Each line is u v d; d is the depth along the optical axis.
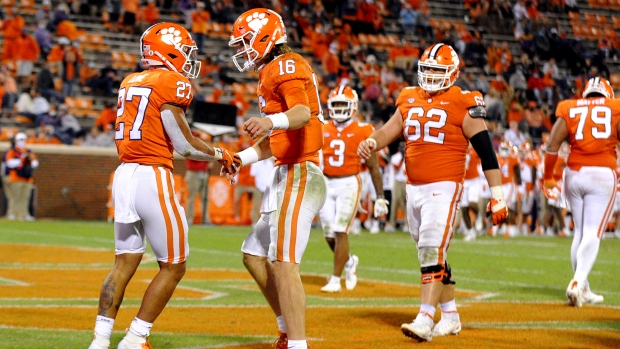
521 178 24.25
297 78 6.09
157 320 8.32
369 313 9.02
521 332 7.84
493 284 12.12
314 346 6.98
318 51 34.47
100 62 31.72
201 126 23.97
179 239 6.30
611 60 41.56
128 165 6.29
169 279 6.33
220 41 33.97
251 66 6.43
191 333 7.57
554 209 25.47
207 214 26.48
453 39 37.22
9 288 10.77
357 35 36.50
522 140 30.25
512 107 34.41
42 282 11.53
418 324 7.14
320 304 9.79
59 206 26.78
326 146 11.18
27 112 28.14
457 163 7.44
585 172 9.87
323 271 13.68
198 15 32.81
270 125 5.79
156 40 6.37
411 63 35.56
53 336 7.25
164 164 6.32
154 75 6.25
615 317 8.90
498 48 37.53
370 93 32.22
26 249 16.59
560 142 10.12
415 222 7.63
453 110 7.38
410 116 7.51
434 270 7.32
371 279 12.65
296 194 6.26
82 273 12.80
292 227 6.22
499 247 19.45
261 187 25.05
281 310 6.43
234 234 22.02
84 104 29.77
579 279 9.67
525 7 40.28
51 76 29.16
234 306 9.41
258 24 6.23
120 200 6.25
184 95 6.23
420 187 7.50
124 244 6.34
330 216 11.16
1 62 30.30
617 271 14.40
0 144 26.56
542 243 21.16
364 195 24.88
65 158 26.86
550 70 37.72
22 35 29.77
